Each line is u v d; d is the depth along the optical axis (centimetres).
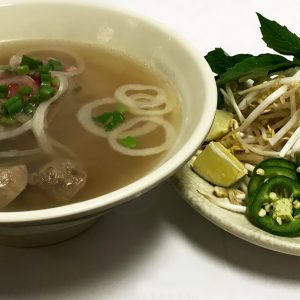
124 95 24
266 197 23
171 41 24
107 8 27
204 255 22
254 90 28
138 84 25
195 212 24
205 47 36
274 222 22
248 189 25
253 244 22
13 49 27
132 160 21
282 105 28
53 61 25
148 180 16
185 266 21
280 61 27
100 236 22
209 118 19
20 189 19
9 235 19
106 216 23
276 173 25
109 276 21
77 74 26
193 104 21
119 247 22
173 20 39
